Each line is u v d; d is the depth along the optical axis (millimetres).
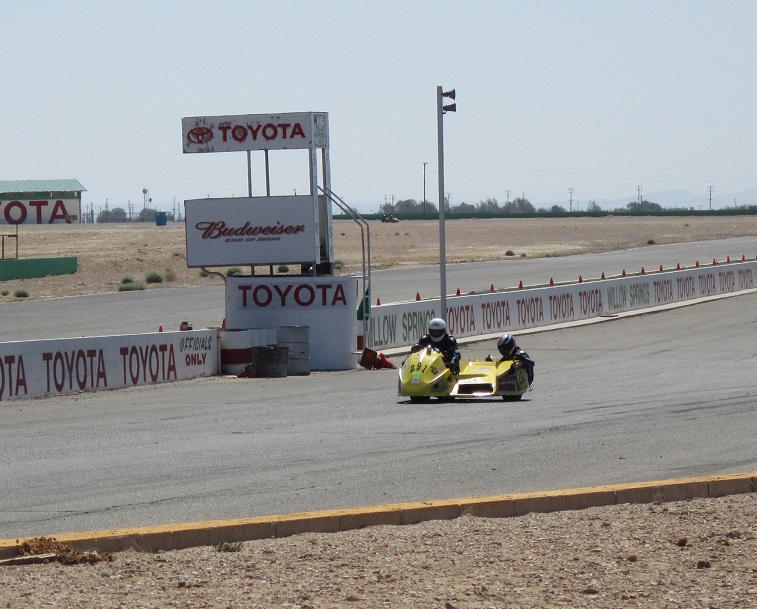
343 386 53000
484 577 17812
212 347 59219
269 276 64562
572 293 87812
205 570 18391
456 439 34281
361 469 29141
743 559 18766
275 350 57969
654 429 35562
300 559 19078
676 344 70250
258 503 24828
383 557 19141
